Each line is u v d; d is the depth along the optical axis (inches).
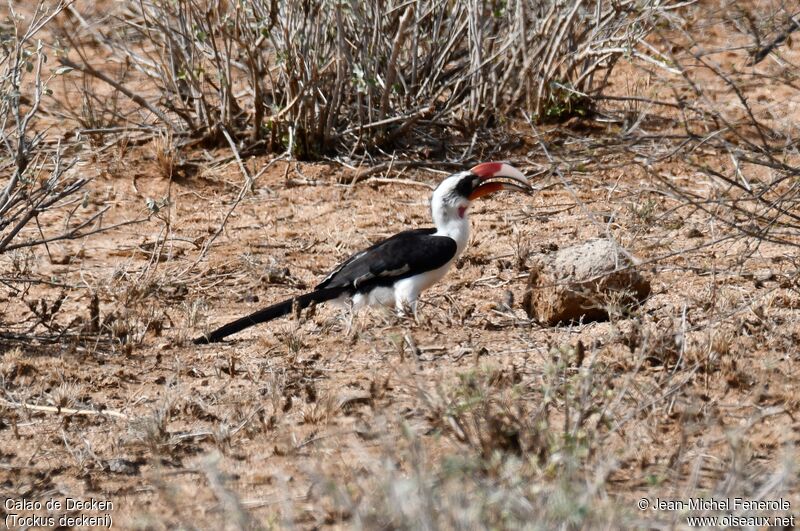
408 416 363.3
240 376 408.2
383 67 679.7
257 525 290.8
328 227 587.2
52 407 383.2
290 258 547.5
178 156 666.2
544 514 255.4
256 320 441.4
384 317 455.8
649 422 348.5
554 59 692.1
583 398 328.8
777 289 465.4
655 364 396.8
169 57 714.2
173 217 598.5
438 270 464.1
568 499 259.3
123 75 748.0
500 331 446.0
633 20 639.1
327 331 451.5
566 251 456.4
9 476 340.5
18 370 411.5
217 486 293.6
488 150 674.8
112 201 611.8
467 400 335.0
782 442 339.0
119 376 408.8
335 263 542.6
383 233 577.6
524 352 417.1
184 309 479.5
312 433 359.3
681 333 401.4
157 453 349.4
